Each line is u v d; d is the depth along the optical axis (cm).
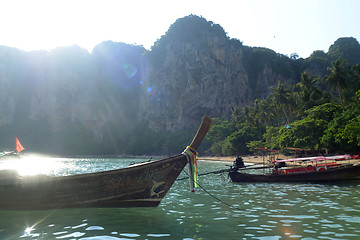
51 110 18675
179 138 14300
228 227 748
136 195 969
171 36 17325
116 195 964
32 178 957
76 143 17462
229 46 16662
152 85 17400
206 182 2136
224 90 15725
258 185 1902
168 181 980
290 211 963
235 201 1202
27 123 18338
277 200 1220
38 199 957
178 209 1006
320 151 4016
